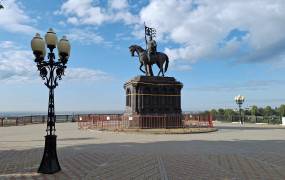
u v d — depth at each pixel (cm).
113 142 2138
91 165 1292
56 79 1209
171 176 1094
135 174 1126
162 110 3312
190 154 1591
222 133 2898
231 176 1097
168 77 3403
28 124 4338
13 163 1329
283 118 4494
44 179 1045
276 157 1505
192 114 4075
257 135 2692
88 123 3941
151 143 2083
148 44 3444
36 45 1162
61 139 2338
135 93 3253
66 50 1205
